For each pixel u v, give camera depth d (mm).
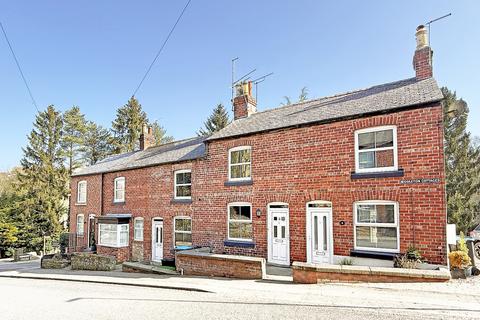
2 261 25781
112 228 19500
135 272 14398
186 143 20375
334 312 6410
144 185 18844
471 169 30516
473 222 29031
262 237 12969
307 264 9477
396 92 11523
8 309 7805
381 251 10172
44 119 38312
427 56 11789
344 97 13562
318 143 11852
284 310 6695
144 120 45656
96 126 45438
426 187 9539
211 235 14781
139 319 6453
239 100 17312
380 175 10352
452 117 30609
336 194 11219
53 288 11188
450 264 9375
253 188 13484
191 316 6520
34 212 32000
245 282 9852
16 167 41906
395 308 6508
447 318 5867
